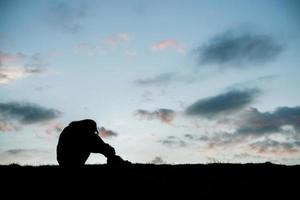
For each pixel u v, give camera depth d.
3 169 12.73
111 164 10.69
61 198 9.73
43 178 11.30
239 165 13.89
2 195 9.98
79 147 10.35
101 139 10.59
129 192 10.34
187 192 10.52
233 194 10.41
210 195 10.29
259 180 11.80
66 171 10.49
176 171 12.73
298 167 13.47
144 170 12.65
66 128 10.66
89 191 10.24
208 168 13.27
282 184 11.39
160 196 10.13
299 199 10.09
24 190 10.34
